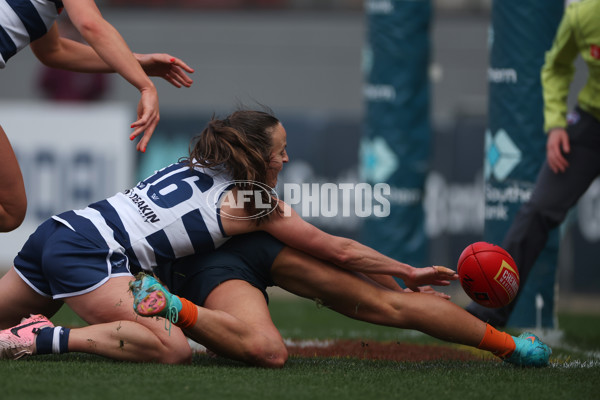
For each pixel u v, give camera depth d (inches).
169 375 380.5
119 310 418.3
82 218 435.8
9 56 470.6
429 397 353.4
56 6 470.6
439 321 442.3
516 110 714.2
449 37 1752.0
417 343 610.2
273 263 444.5
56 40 521.3
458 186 1354.6
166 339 419.2
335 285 442.6
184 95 1802.4
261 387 361.1
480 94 1740.9
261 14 1822.1
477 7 1761.8
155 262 442.6
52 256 427.2
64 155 1353.3
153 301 383.6
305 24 1812.3
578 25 560.1
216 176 445.7
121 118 1365.7
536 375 414.9
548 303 715.4
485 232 740.7
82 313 428.1
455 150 1357.0
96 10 454.3
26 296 454.3
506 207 720.3
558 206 572.7
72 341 411.2
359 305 445.1
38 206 1343.5
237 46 1812.3
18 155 1341.0
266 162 445.1
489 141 736.3
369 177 1003.3
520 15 709.9
